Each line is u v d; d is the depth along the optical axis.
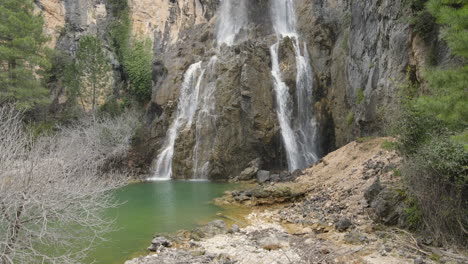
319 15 27.30
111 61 31.11
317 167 16.50
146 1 33.81
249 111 21.88
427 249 7.25
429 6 7.21
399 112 9.52
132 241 8.86
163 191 16.78
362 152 14.61
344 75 22.55
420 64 12.88
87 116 25.94
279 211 11.85
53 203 6.38
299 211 11.45
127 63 31.12
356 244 7.89
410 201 8.36
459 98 6.41
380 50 16.55
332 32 26.39
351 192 11.62
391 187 9.29
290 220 10.59
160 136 25.80
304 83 24.45
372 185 9.88
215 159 21.64
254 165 21.23
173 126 25.28
